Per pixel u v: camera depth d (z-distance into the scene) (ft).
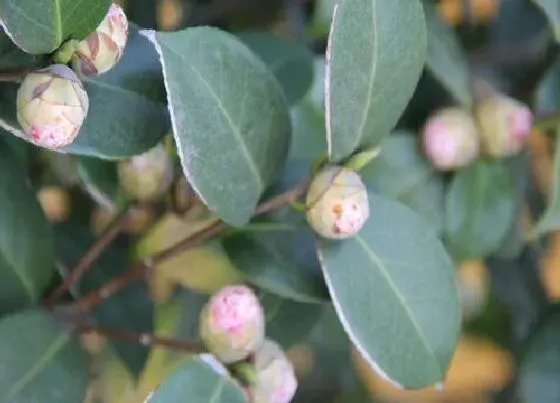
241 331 1.46
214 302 1.47
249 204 1.48
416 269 1.53
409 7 1.46
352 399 2.34
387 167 1.77
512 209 1.83
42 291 1.57
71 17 1.34
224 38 1.44
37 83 1.32
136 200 1.58
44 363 1.51
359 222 1.45
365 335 1.49
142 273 1.61
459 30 2.08
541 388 1.90
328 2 1.74
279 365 1.48
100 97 1.44
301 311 1.67
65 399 1.51
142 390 1.92
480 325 2.24
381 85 1.47
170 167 1.58
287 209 1.56
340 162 1.47
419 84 1.85
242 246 1.55
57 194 1.87
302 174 1.58
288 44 1.78
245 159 1.47
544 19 2.06
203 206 1.62
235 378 1.47
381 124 1.49
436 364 1.53
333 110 1.44
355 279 1.50
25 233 1.54
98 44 1.35
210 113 1.43
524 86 2.02
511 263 2.09
